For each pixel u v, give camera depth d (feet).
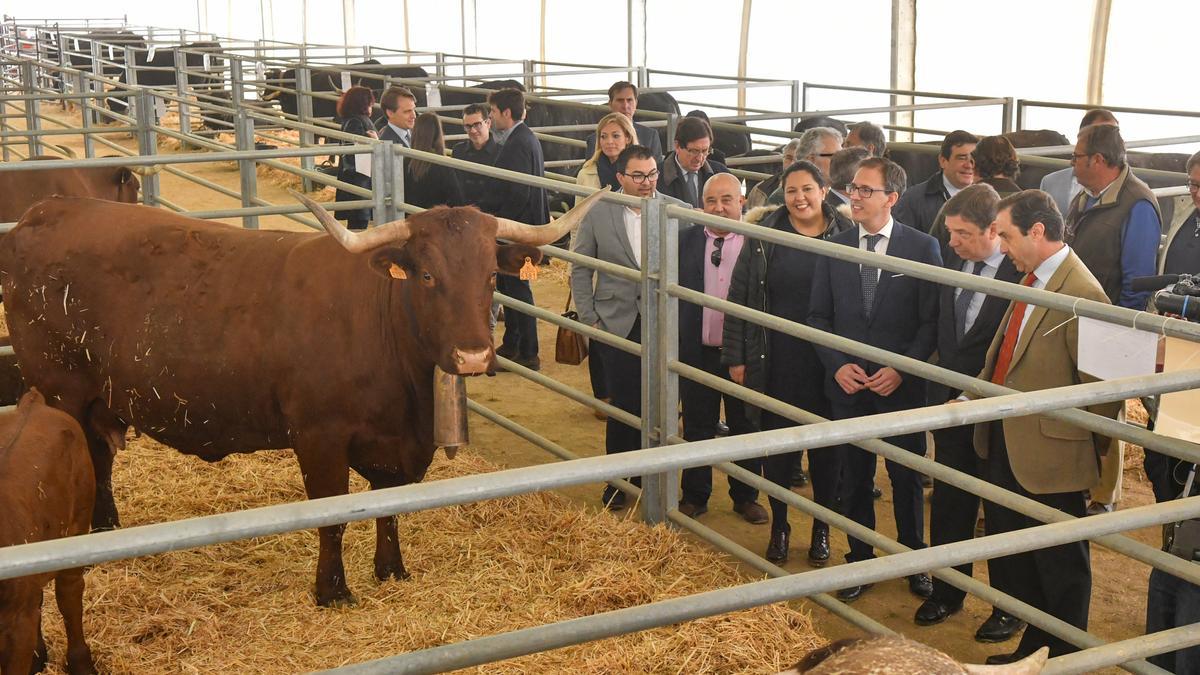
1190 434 9.09
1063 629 10.58
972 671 4.24
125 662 12.10
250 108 39.19
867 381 14.66
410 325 12.59
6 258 14.79
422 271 12.07
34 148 46.68
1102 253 16.42
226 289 13.70
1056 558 12.42
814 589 7.91
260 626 13.07
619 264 17.39
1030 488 12.28
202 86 57.72
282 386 13.41
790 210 15.67
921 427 7.73
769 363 16.12
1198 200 15.72
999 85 37.60
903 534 15.37
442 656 7.27
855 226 15.03
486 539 15.43
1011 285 10.19
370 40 85.25
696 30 51.44
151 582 13.96
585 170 21.49
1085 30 34.42
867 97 42.68
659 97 39.81
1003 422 12.43
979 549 8.29
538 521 16.12
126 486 17.02
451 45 73.20
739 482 17.80
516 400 23.73
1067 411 9.96
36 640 10.35
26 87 46.52
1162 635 8.86
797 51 45.78
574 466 6.77
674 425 16.05
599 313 17.72
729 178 16.42
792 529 17.52
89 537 5.78
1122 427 9.52
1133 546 9.24
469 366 11.98
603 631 7.57
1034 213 12.05
